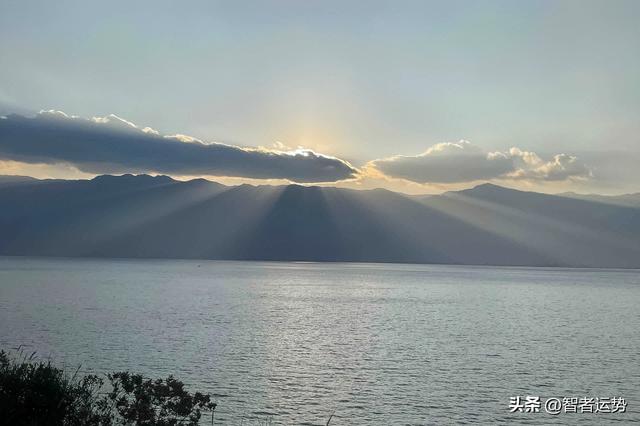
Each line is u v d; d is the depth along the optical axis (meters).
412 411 36.62
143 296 124.25
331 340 64.81
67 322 73.12
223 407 36.22
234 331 70.12
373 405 37.81
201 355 52.56
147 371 44.53
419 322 85.31
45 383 14.04
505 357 55.34
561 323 86.75
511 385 43.59
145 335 63.69
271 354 54.69
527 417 35.72
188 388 40.22
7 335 60.22
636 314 102.69
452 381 44.59
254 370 46.97
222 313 92.12
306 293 148.75
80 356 49.50
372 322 84.12
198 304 108.25
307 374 46.09
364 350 58.47
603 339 68.50
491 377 46.19
